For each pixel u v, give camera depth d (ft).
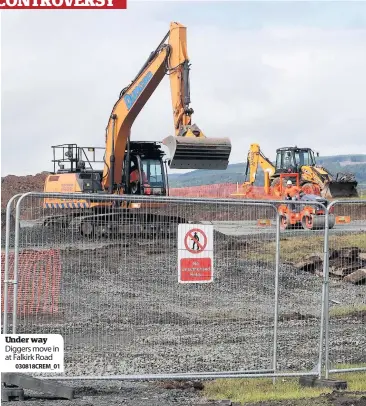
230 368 38.68
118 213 42.47
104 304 45.27
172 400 32.12
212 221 43.09
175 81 88.69
